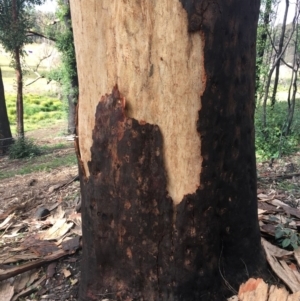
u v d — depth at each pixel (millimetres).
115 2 2043
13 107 23594
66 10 12328
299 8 8242
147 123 2129
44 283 2973
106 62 2143
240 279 2484
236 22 2123
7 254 3525
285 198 4586
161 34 2025
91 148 2309
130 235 2297
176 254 2270
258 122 7746
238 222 2453
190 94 2086
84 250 2566
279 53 7578
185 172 2180
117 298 2400
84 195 2455
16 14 12914
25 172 8852
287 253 2982
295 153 7242
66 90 13570
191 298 2330
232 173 2332
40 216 4656
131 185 2215
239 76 2227
